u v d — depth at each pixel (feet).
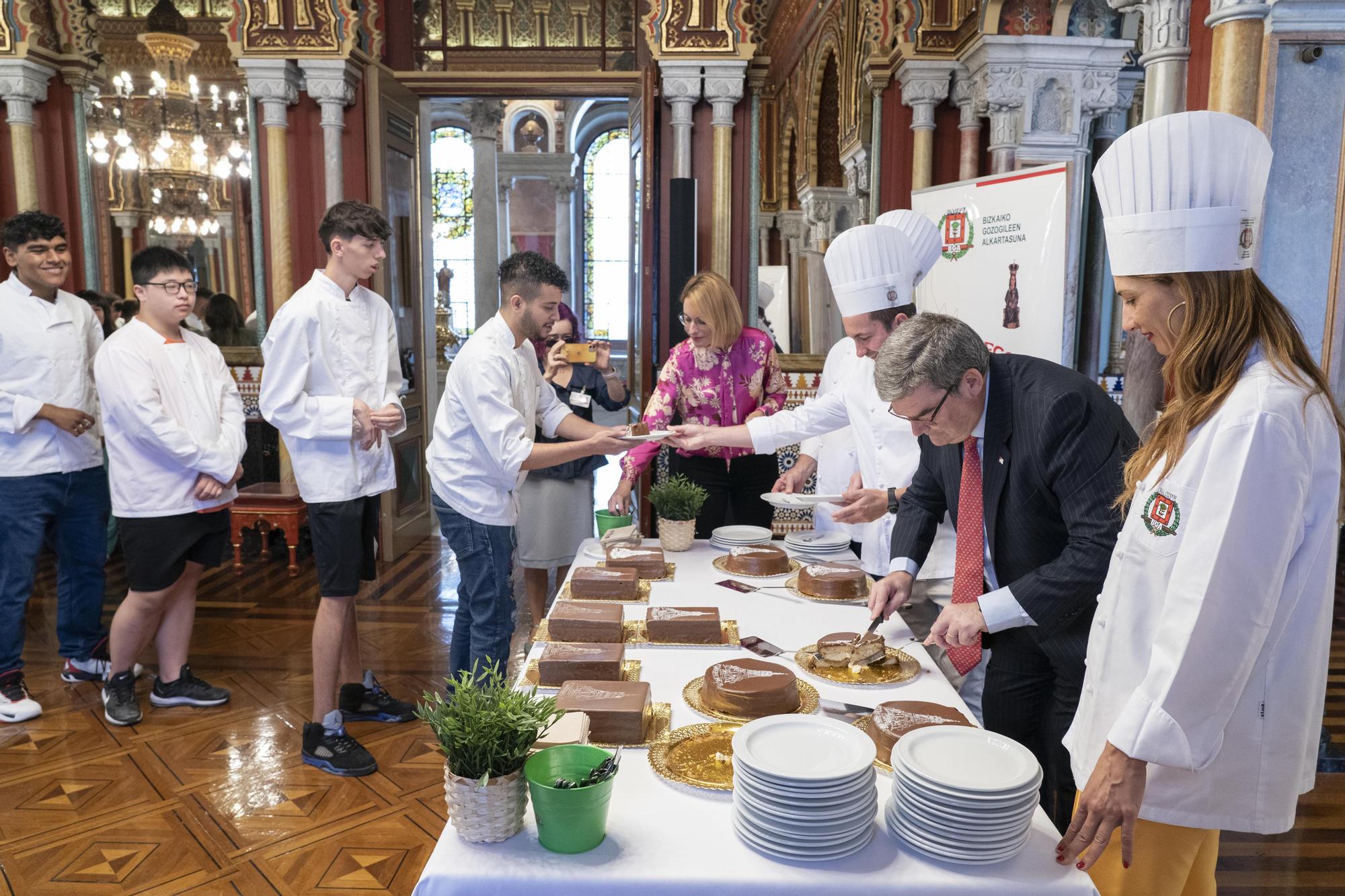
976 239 11.26
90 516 12.33
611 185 51.34
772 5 32.12
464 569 9.20
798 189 30.09
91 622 12.60
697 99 16.81
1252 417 3.89
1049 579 5.37
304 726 10.46
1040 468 5.58
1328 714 11.86
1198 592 3.89
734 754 4.15
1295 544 4.02
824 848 3.90
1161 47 10.09
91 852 8.43
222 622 14.97
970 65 16.40
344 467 9.70
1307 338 10.26
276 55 17.70
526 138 50.21
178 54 21.95
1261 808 4.27
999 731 6.26
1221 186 4.10
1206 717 3.91
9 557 11.32
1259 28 9.36
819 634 6.66
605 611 6.57
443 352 39.65
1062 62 15.40
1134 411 10.19
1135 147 4.32
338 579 9.86
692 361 11.16
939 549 7.64
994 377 5.83
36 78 19.13
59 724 11.19
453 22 20.31
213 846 8.54
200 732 10.98
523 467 8.61
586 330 52.06
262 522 18.56
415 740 10.82
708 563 8.65
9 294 11.35
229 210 22.75
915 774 4.00
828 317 27.58
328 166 18.12
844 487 10.61
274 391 9.46
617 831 4.15
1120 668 4.51
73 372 11.70
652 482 17.38
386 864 8.25
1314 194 9.95
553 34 20.35
